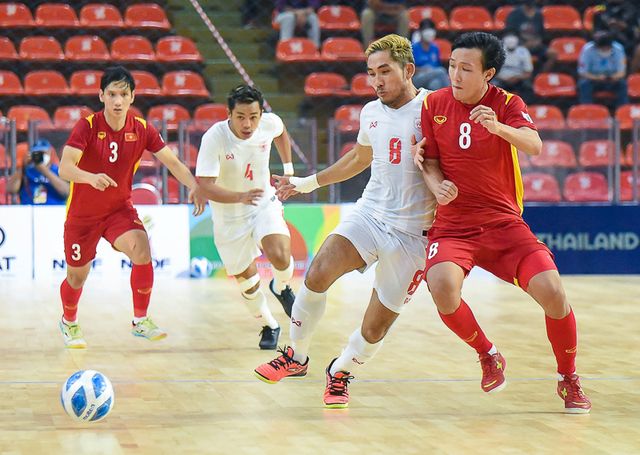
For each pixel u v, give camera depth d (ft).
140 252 49.14
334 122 81.76
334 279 37.63
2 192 82.94
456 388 41.68
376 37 107.65
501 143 35.06
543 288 34.40
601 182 86.43
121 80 47.29
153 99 102.68
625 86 105.60
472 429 34.53
